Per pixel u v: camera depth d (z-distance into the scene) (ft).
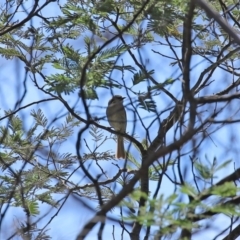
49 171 42.11
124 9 38.11
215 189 24.53
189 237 25.55
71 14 37.68
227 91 35.04
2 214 30.45
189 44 26.55
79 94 28.40
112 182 38.09
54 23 38.34
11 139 41.52
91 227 23.70
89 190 39.50
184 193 24.53
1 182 40.14
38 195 40.60
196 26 39.01
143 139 37.70
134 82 32.32
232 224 26.91
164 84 30.37
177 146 24.04
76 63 34.47
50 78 33.83
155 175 36.22
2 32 39.70
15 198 38.68
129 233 30.07
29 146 41.78
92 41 35.91
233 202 25.68
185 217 24.58
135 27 37.58
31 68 35.55
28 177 41.42
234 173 26.12
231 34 25.41
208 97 26.32
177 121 29.43
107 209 24.08
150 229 26.55
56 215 35.58
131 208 25.73
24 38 40.27
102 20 37.78
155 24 33.65
